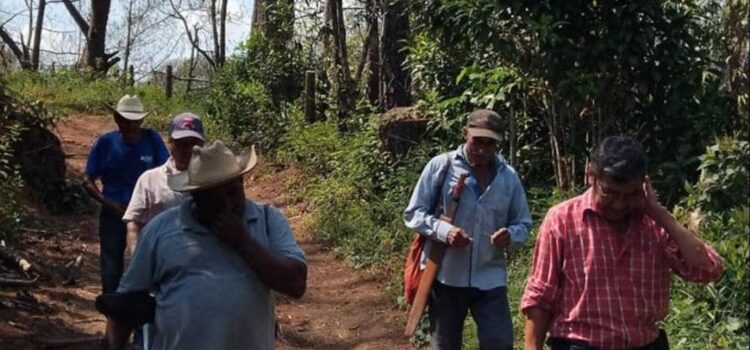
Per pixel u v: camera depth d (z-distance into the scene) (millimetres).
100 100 23250
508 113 10211
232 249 4035
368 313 8781
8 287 8547
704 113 8781
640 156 3809
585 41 8992
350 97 15562
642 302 3951
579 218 4012
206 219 4023
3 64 19156
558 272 4062
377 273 9859
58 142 12773
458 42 9680
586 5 8930
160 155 7289
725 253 6301
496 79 9570
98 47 29688
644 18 8812
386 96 14406
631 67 8953
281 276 4031
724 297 6387
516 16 9062
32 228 11391
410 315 5555
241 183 4062
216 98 19453
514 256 8680
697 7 8922
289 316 8766
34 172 12438
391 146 11914
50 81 25188
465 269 5590
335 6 15930
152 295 4164
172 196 5949
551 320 4113
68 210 12602
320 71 17797
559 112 9375
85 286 9289
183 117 5988
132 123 7141
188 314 3949
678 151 8867
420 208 5637
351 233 11203
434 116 11250
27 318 7770
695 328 6434
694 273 3924
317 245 11359
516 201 5688
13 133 11148
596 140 9180
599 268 3963
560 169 9477
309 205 13164
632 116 9180
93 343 7406
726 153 6867
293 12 18422
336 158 13203
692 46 8859
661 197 8727
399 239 10469
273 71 18234
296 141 14891
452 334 5621
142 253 4105
